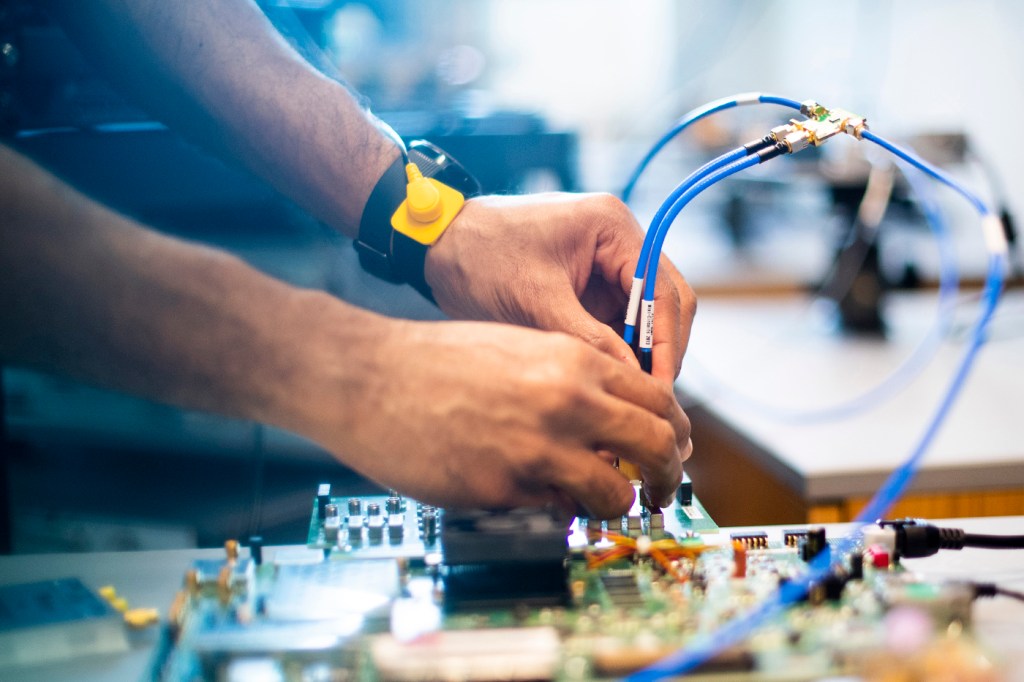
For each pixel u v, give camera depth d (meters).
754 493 1.33
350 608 0.56
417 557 0.61
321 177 0.85
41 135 1.01
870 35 2.21
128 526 1.06
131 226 0.66
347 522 0.69
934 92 2.22
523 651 0.51
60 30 0.98
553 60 2.79
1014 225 1.87
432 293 0.85
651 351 0.75
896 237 1.89
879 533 0.63
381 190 0.84
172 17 0.84
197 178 1.09
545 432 0.62
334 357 0.64
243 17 0.88
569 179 1.39
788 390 1.45
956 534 0.64
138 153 1.06
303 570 0.61
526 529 0.58
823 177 1.73
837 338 1.74
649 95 2.82
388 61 1.77
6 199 0.63
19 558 0.68
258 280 0.66
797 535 0.66
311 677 0.51
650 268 0.74
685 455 0.75
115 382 0.65
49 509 1.06
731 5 2.64
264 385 0.64
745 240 2.38
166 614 0.59
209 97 0.86
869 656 0.51
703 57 2.68
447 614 0.55
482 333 0.64
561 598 0.57
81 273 0.63
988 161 1.93
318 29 1.11
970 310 1.85
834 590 0.56
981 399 1.39
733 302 2.06
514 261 0.80
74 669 0.54
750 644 0.51
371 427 0.63
